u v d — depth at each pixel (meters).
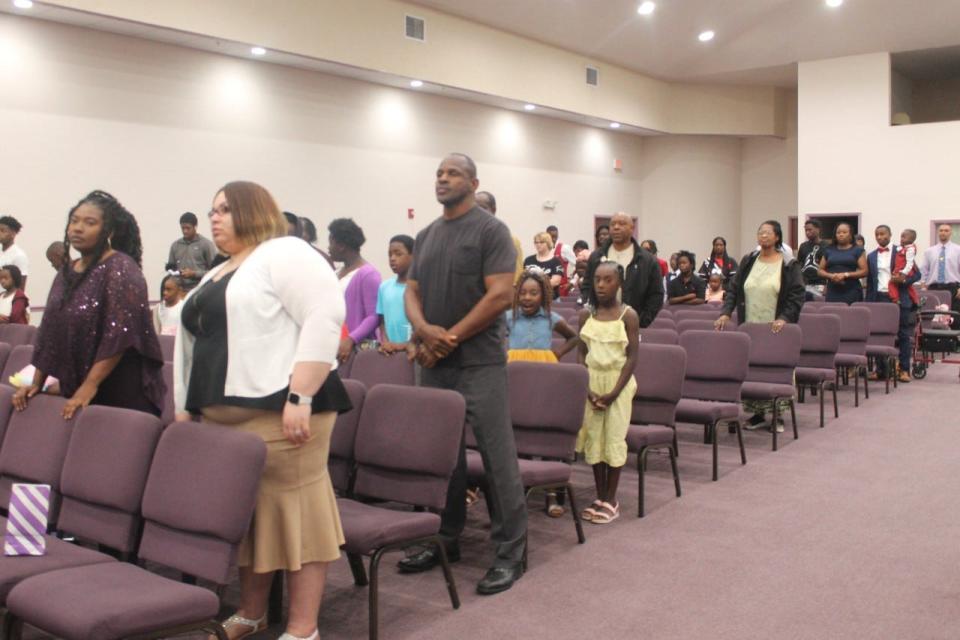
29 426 3.09
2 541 2.69
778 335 5.79
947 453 5.41
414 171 11.82
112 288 3.09
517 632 2.85
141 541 2.58
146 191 8.84
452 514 3.51
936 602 3.05
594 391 4.13
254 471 2.31
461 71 11.62
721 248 11.58
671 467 4.91
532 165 13.96
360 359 4.51
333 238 4.87
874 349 7.74
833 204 14.40
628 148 16.33
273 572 2.78
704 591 3.19
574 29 12.74
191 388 2.53
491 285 3.10
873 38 13.49
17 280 6.95
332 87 10.66
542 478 3.55
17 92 7.90
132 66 8.70
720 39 14.00
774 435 5.58
